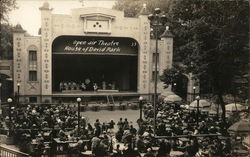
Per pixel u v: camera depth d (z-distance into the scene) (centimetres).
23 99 4319
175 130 2394
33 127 2498
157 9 2500
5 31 4772
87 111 4003
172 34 4906
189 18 3312
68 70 5259
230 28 2656
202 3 2797
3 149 1930
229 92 2972
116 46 4672
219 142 2078
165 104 3725
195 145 2009
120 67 5391
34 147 2084
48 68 4359
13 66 4288
